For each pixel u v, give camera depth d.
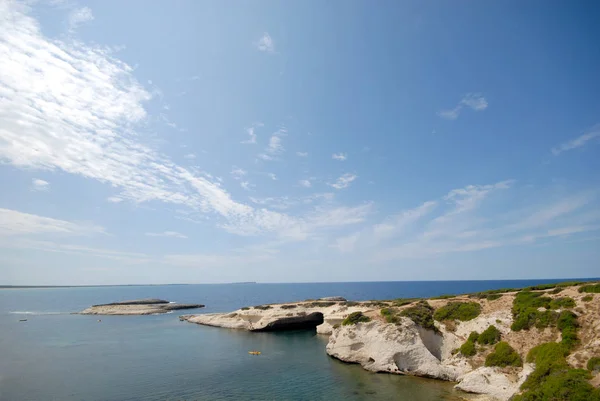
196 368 43.47
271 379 38.75
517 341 35.78
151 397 32.81
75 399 32.16
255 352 52.62
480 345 38.81
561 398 23.11
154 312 119.06
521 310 39.16
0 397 32.56
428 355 40.72
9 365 44.38
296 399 32.25
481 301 47.50
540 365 28.78
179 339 65.56
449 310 46.94
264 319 77.88
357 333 48.19
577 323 32.03
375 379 38.53
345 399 32.16
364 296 191.62
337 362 46.66
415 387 35.44
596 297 34.47
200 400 32.06
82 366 44.12
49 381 37.47
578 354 27.36
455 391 33.97
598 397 21.48
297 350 54.81
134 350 54.72
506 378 32.25
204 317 93.94
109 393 33.81
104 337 67.44
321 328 72.00
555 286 47.88
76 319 99.00
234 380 38.38
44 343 60.50
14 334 70.12
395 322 45.72
